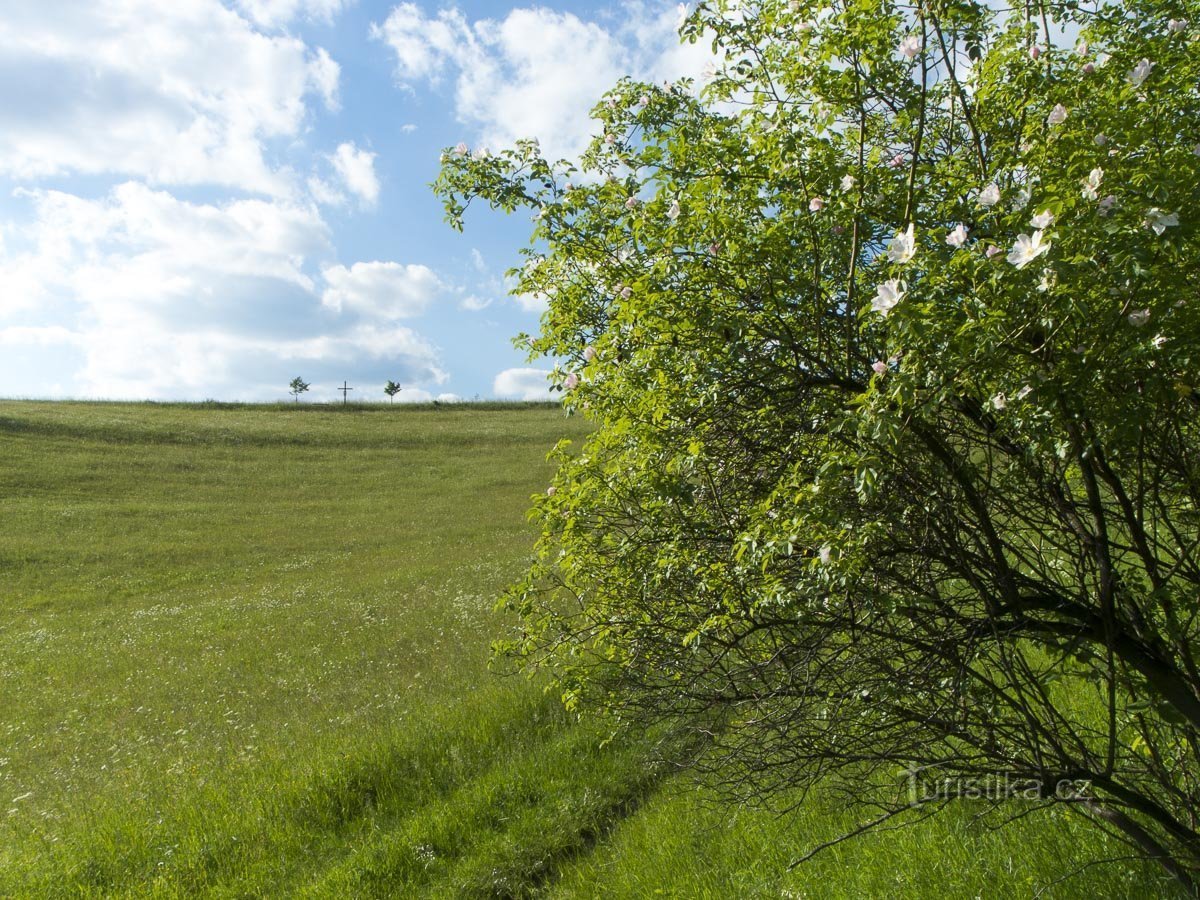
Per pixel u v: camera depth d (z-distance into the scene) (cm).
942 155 450
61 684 1784
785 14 411
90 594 2736
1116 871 478
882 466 350
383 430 6172
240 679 1650
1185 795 422
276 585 2759
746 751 465
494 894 748
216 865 843
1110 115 341
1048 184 325
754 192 411
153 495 4278
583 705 532
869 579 388
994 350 313
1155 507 408
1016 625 390
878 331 382
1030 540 429
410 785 959
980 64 393
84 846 888
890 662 417
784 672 421
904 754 412
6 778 1258
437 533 3538
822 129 412
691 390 436
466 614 1923
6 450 4709
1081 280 305
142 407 6844
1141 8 415
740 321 399
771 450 441
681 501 439
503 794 902
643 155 441
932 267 324
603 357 472
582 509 496
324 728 1227
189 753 1227
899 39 403
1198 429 404
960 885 520
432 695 1277
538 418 6744
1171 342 319
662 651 478
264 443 5584
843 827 635
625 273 474
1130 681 404
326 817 906
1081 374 318
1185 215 313
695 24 464
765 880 619
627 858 734
